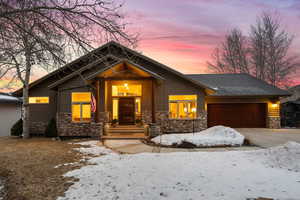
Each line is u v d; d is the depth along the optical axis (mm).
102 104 11938
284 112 20141
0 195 4289
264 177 4348
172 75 12797
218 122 16266
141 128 11883
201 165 5383
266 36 26656
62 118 12133
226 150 7918
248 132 13070
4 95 18000
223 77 18422
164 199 3514
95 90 11664
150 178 4504
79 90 12273
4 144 9711
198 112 12430
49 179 4844
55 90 12688
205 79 18094
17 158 6789
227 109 16328
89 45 4781
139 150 8109
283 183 3961
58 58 4656
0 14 3891
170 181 4289
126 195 3760
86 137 11977
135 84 13359
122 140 10625
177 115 12656
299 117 18828
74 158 6855
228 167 5164
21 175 5180
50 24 4617
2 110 16469
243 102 15977
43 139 11625
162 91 12742
